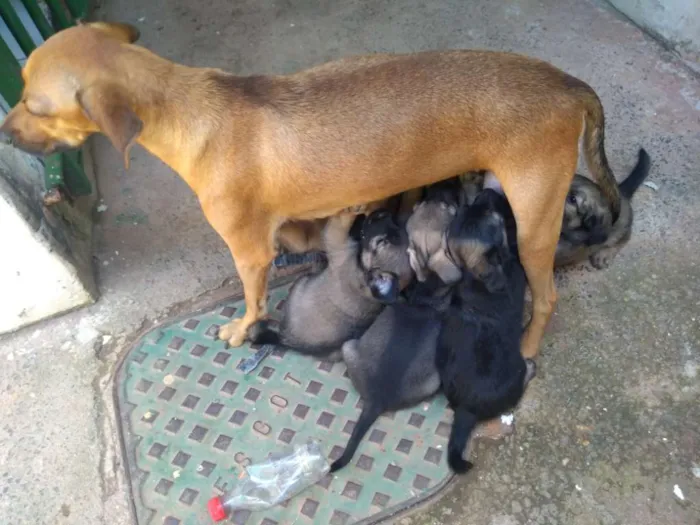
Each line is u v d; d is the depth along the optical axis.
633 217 1.28
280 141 0.95
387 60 0.97
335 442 1.04
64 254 1.13
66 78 0.87
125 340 1.18
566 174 0.95
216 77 0.96
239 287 1.24
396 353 1.02
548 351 1.13
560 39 1.61
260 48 1.66
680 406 1.06
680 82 1.50
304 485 0.99
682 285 1.19
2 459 1.06
